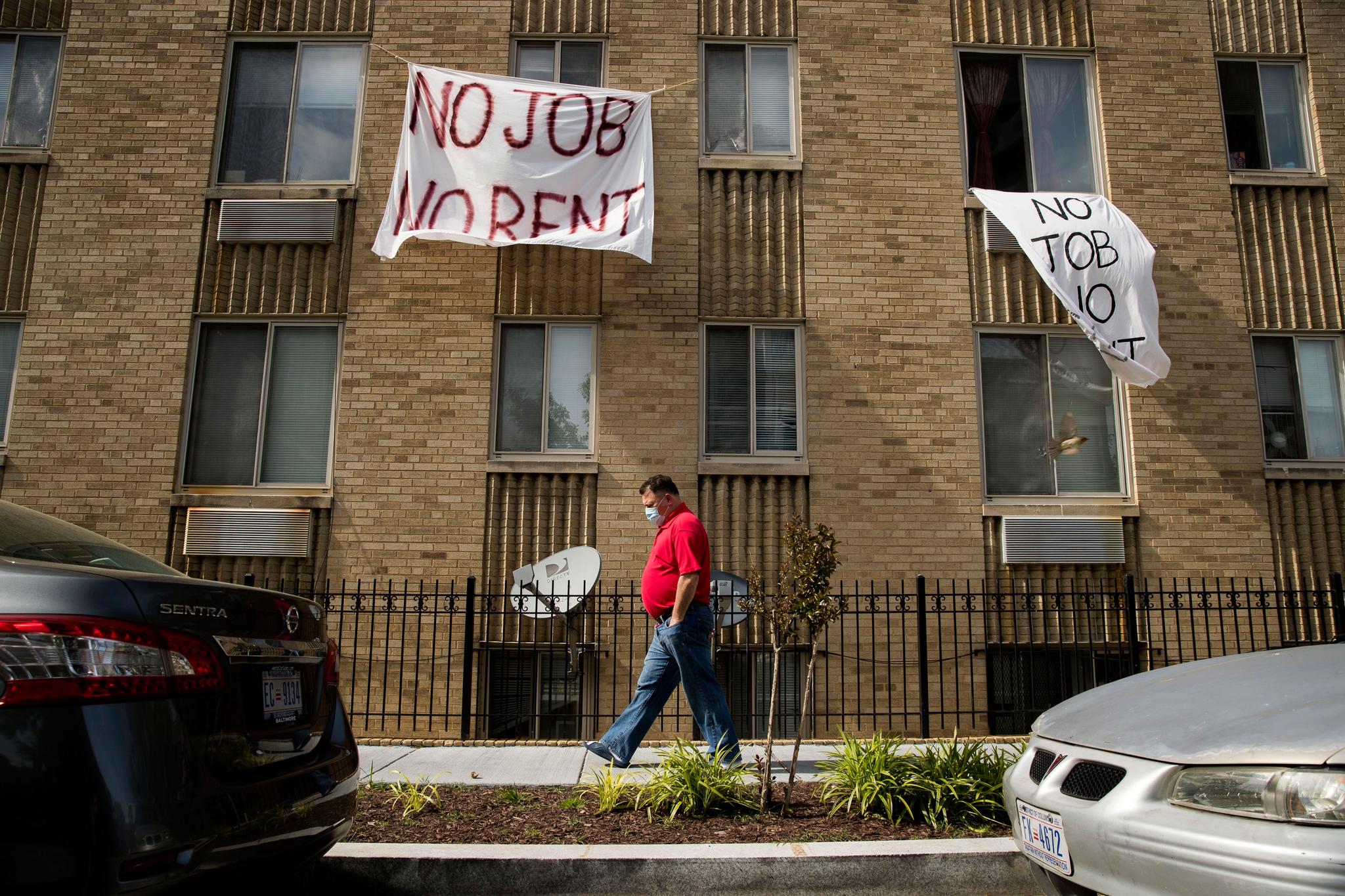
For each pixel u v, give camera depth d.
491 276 9.75
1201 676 3.82
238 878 3.10
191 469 9.50
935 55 10.35
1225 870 2.85
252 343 9.73
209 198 9.88
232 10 10.27
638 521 9.30
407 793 5.76
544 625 9.12
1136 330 9.26
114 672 2.79
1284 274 10.12
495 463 9.40
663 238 9.84
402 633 8.47
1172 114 10.35
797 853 4.69
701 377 9.67
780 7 10.40
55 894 2.56
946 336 9.78
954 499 9.47
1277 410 9.95
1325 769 2.79
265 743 3.35
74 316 9.61
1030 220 9.54
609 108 9.60
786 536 5.80
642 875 4.61
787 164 10.04
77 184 9.85
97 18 10.19
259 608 3.52
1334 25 10.66
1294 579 9.51
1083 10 10.56
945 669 9.16
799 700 9.16
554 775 6.50
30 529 3.85
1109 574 9.44
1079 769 3.56
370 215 9.88
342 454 9.41
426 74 9.62
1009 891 4.68
